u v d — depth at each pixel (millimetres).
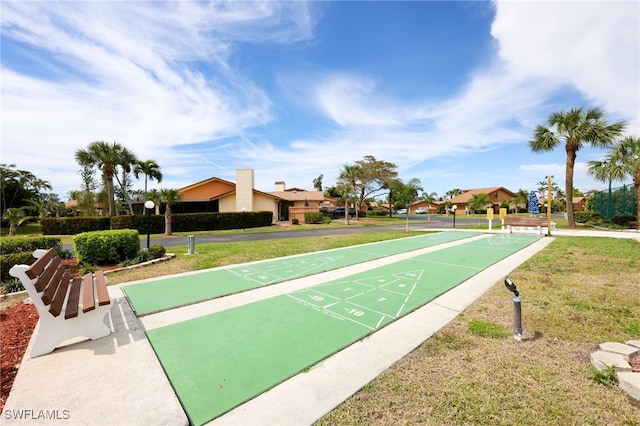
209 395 2527
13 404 2428
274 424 2168
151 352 3334
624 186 20625
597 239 13055
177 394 2549
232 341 3574
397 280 6402
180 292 5660
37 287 3164
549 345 3338
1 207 31109
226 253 10289
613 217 19953
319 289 5777
